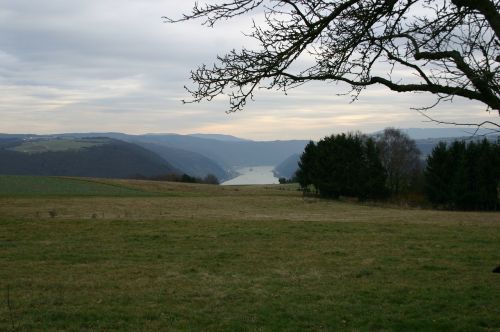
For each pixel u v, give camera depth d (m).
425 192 69.44
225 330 9.57
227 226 28.03
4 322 9.77
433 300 11.88
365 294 12.66
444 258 17.97
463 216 44.31
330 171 73.44
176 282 14.00
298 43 5.52
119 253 18.81
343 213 48.81
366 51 5.98
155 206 51.38
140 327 9.66
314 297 12.34
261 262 17.23
